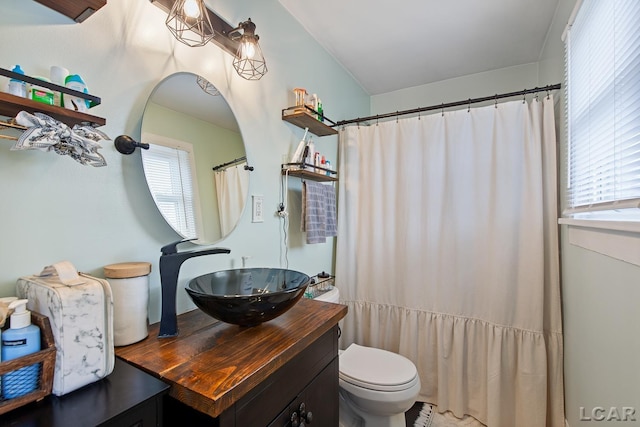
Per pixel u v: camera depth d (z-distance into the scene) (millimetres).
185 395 599
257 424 688
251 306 819
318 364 962
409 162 2070
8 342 530
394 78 2561
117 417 518
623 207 855
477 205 1854
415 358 1979
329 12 1712
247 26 1146
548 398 1641
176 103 1043
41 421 498
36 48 711
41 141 623
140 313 816
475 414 1786
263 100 1486
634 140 856
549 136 1674
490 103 2404
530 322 1662
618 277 958
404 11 1704
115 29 873
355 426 1525
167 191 1000
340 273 2244
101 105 836
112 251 863
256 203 1433
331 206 1922
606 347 1055
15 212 686
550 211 1666
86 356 600
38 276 667
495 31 1890
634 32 845
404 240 2078
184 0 913
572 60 1418
